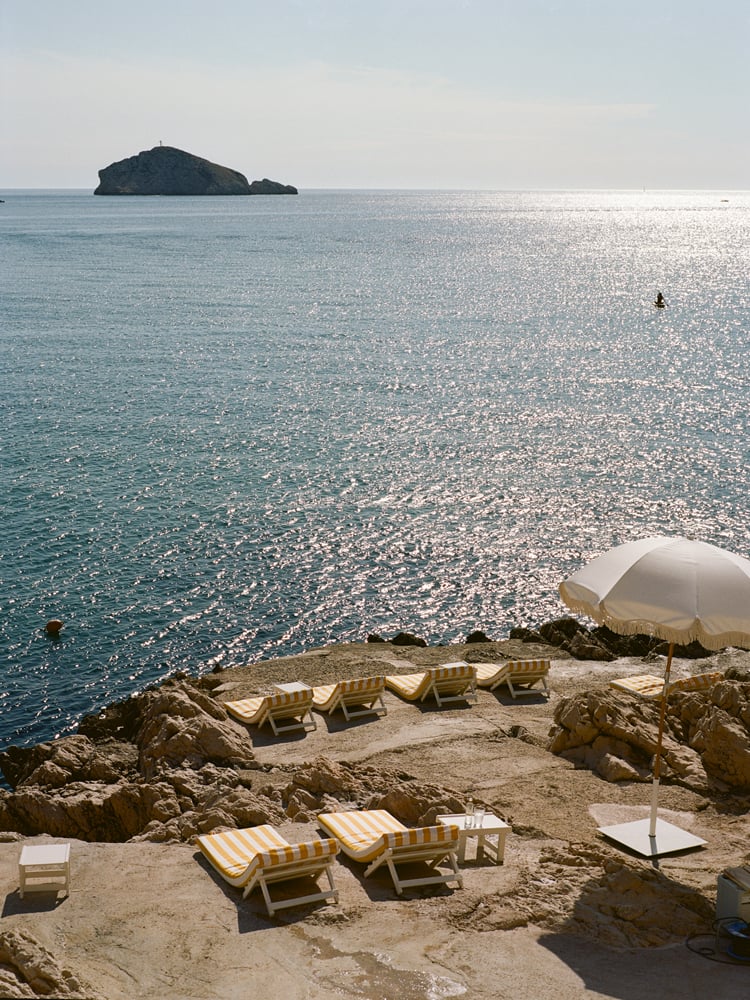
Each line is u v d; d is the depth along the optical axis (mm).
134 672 32719
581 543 44406
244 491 50875
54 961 9859
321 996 9930
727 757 15898
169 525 45750
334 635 35781
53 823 15141
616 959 10703
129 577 39906
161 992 9938
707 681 19484
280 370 83062
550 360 89000
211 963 10484
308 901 11727
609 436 62375
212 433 62219
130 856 13047
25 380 77125
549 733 18344
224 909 11617
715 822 14609
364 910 11625
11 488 50406
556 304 130500
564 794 15570
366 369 84000
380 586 39844
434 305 128125
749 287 153875
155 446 58969
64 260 185125
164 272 164875
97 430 62375
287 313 118562
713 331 106750
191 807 15312
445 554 43062
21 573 40031
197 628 35906
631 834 13742
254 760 17375
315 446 59688
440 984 10156
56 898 11875
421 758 17391
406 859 12281
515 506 49125
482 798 15398
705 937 11188
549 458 57500
